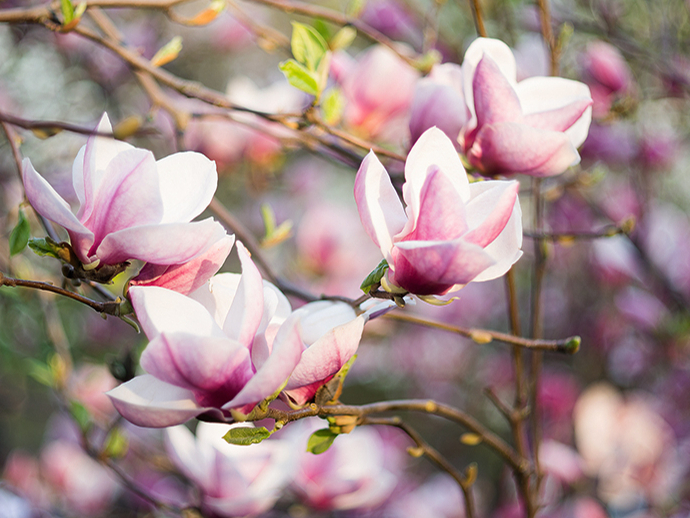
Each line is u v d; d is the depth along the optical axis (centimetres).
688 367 268
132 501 235
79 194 108
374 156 105
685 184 296
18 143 123
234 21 317
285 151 193
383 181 105
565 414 289
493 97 114
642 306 255
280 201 322
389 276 106
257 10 301
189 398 103
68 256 106
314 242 261
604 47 173
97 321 285
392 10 218
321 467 143
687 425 262
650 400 267
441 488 256
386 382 404
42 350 205
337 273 263
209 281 107
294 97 179
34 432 335
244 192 309
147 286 104
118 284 145
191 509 134
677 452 244
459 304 347
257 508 132
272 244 136
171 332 101
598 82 173
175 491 234
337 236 261
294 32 122
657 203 276
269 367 101
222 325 106
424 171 106
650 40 250
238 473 131
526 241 266
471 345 378
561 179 171
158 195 105
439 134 105
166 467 180
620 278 263
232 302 105
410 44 220
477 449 378
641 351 283
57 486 232
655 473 224
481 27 123
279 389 103
